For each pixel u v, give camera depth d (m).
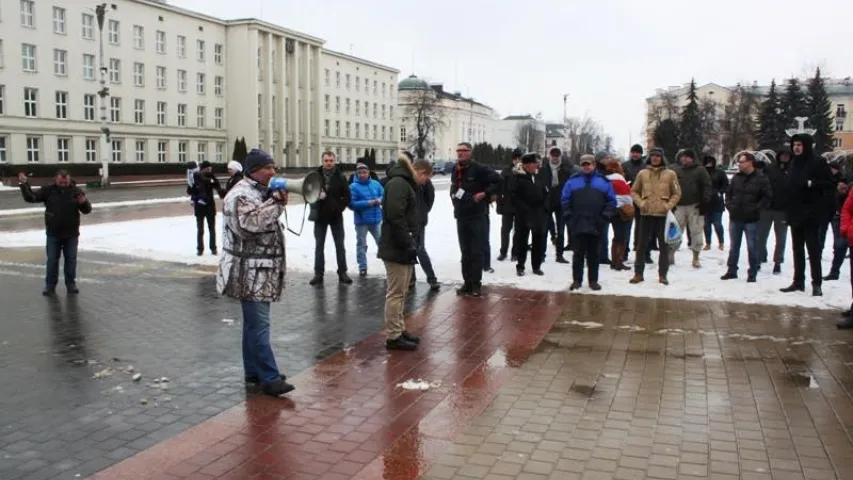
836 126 102.00
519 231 11.37
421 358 6.90
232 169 12.55
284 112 71.88
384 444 4.82
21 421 5.19
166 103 60.97
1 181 43.75
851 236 8.49
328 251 14.19
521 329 8.02
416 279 11.18
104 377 6.25
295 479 4.29
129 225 19.56
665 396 5.78
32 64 49.09
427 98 97.44
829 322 8.26
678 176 12.07
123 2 55.91
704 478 4.30
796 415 5.35
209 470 4.40
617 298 9.70
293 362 6.77
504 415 5.36
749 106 84.75
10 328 8.01
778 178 10.64
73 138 52.12
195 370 6.48
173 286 10.66
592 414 5.38
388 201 7.04
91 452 4.66
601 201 10.02
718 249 14.79
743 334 7.73
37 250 14.66
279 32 70.44
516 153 13.04
